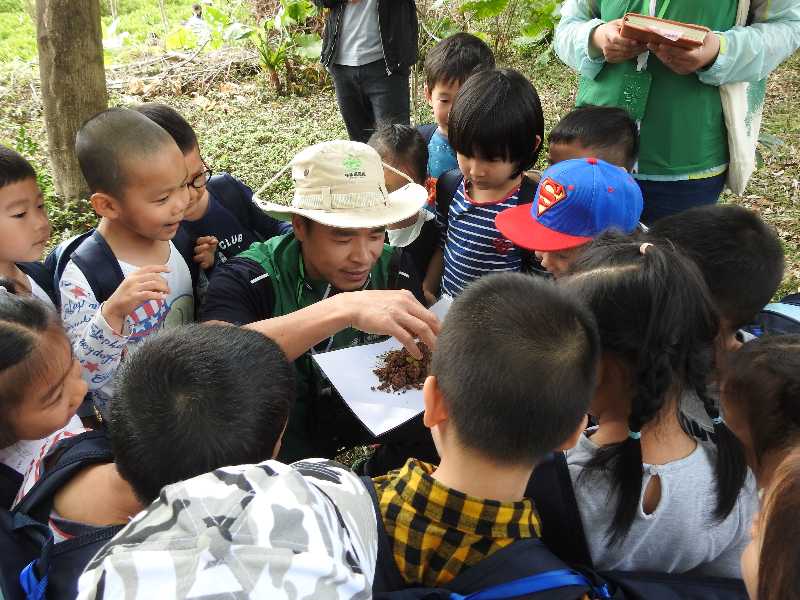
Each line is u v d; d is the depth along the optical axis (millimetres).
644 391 1128
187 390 955
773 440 1008
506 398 970
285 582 636
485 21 8609
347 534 770
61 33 4520
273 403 1017
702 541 1179
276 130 6629
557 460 1215
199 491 714
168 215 1946
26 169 1909
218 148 6102
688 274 1221
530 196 2375
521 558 983
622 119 2418
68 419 1313
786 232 4484
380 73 4840
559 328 1016
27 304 1268
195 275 2434
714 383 1361
